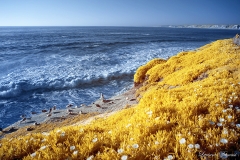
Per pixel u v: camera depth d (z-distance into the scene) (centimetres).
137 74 1906
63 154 297
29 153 309
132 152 274
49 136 370
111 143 322
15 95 2014
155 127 354
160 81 1577
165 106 466
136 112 537
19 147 332
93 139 327
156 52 5150
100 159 278
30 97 1981
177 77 1316
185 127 346
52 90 2192
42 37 10619
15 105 1781
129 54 4794
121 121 515
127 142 318
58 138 361
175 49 5881
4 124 1434
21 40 8544
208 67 1198
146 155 271
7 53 4712
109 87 2327
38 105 1797
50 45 6662
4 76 2602
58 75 2698
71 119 1280
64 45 6744
